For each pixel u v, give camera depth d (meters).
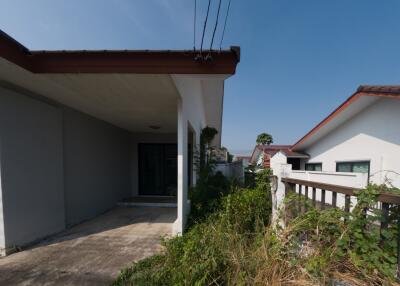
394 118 4.23
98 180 4.95
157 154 7.13
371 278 1.38
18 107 2.81
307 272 1.56
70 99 3.43
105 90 2.99
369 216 1.44
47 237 3.31
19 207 2.83
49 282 2.11
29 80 2.61
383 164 4.48
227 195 4.03
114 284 2.04
